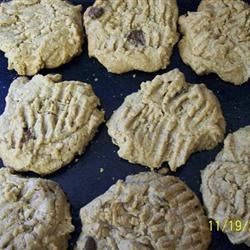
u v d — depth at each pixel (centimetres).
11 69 22
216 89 21
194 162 20
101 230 19
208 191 19
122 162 20
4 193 19
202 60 21
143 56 21
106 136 21
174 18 22
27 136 20
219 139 20
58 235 19
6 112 21
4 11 23
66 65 22
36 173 21
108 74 22
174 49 22
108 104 21
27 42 22
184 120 20
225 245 19
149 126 20
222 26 22
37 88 21
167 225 19
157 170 20
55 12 23
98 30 22
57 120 21
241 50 21
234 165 19
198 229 19
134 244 18
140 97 21
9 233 19
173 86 21
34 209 19
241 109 21
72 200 20
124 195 19
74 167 21
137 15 22
